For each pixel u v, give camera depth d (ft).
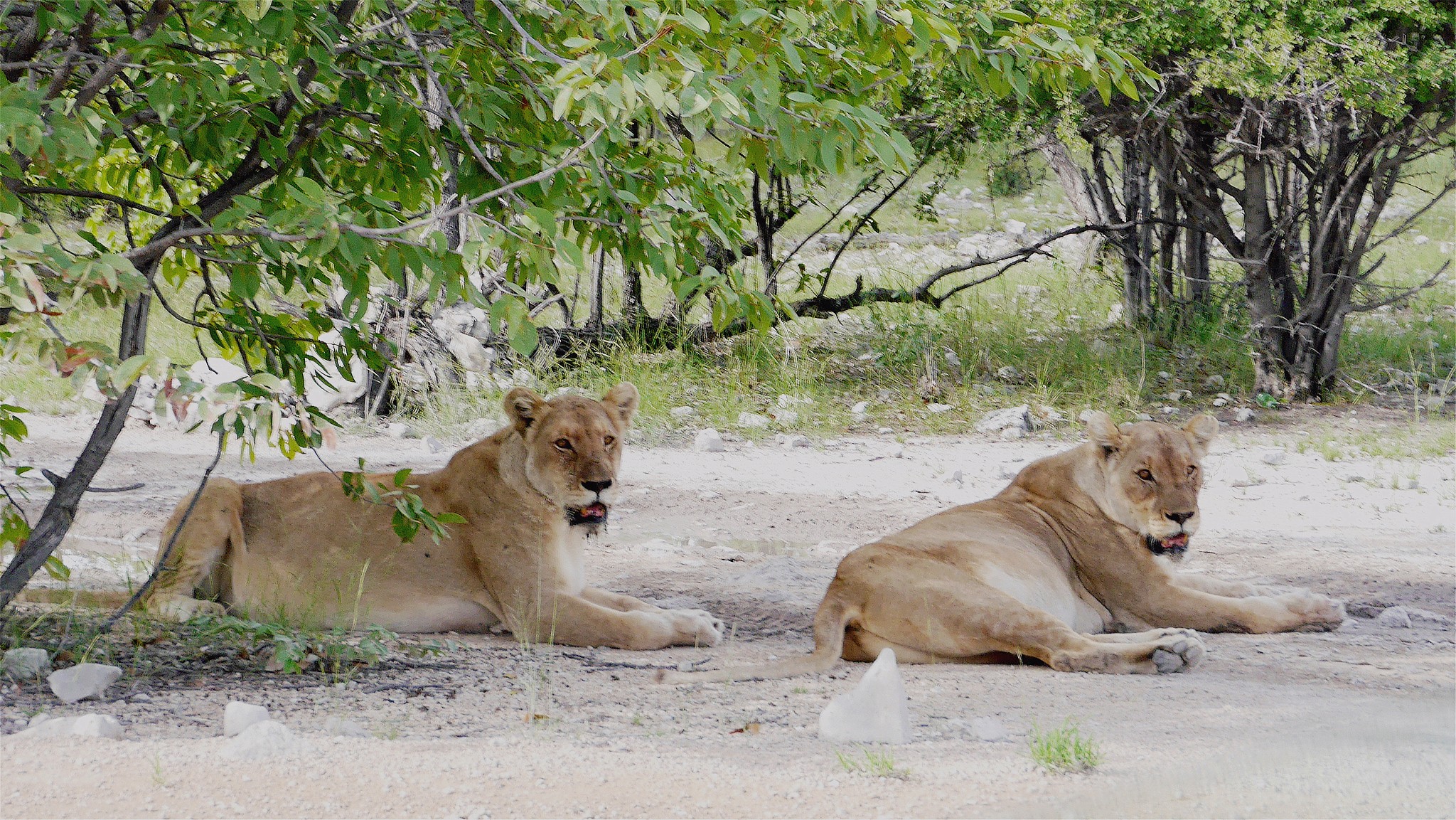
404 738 24.14
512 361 87.30
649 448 75.72
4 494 31.27
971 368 90.07
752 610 41.50
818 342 99.96
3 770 20.38
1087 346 96.78
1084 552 38.86
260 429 26.68
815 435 78.89
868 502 61.52
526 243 26.55
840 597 33.99
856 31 30.91
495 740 23.65
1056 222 150.82
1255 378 87.51
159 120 31.53
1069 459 39.75
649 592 43.78
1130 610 38.78
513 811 19.49
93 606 35.37
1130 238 99.50
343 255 27.55
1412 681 31.01
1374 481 65.10
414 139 34.12
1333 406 84.17
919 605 33.22
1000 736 24.52
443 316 84.94
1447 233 143.02
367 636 32.45
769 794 20.43
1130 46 71.67
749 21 26.78
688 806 19.89
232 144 33.01
